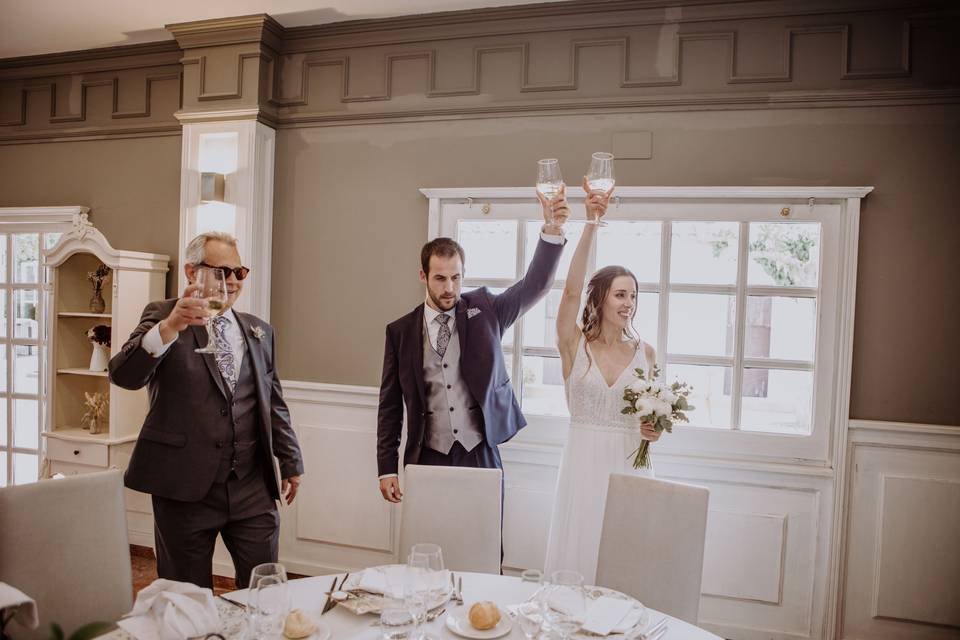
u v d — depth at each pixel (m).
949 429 2.66
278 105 3.45
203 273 1.88
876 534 2.76
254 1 3.09
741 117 2.87
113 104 3.76
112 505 1.81
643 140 2.97
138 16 3.27
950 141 2.69
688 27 2.90
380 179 3.32
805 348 2.86
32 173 3.95
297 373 3.45
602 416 2.47
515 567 3.09
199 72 3.40
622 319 2.49
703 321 2.94
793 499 2.82
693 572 1.87
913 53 2.70
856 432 2.76
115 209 3.78
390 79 3.28
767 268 2.88
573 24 3.02
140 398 3.58
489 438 2.40
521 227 3.12
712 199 2.90
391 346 2.56
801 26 2.79
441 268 2.34
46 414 3.63
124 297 3.39
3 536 1.62
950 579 2.69
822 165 2.80
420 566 1.33
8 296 3.87
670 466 2.93
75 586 1.71
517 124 3.12
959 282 2.69
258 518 2.25
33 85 3.91
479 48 3.15
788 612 2.82
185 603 1.35
